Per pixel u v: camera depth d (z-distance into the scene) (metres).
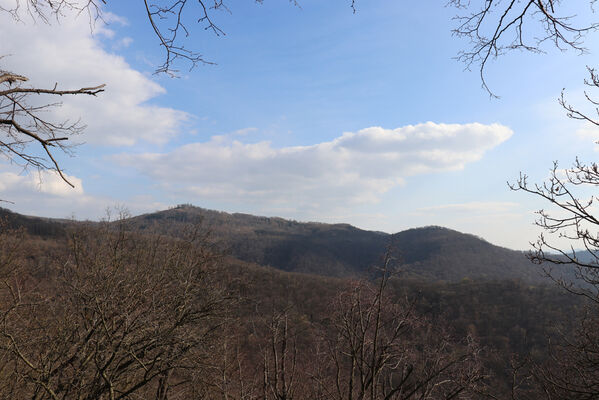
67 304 6.29
